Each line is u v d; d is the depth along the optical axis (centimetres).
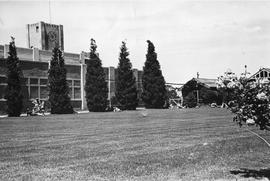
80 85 6344
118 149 1379
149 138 1706
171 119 3106
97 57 5944
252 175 918
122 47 6456
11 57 4653
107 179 900
